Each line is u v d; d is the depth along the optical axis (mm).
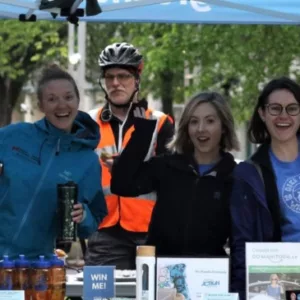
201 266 6656
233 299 6559
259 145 7590
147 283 6605
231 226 7305
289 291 6656
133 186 7699
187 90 26328
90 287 7020
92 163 7352
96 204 7426
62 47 29609
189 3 9539
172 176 7629
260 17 9547
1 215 7188
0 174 7188
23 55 30984
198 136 7617
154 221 7645
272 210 7199
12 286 6652
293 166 7305
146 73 27172
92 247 9641
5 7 9164
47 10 7320
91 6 7164
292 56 22906
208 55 24484
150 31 26344
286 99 7273
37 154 7215
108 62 9602
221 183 7551
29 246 7156
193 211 7508
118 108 9688
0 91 32594
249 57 23469
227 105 7711
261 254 6680
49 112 7211
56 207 7145
